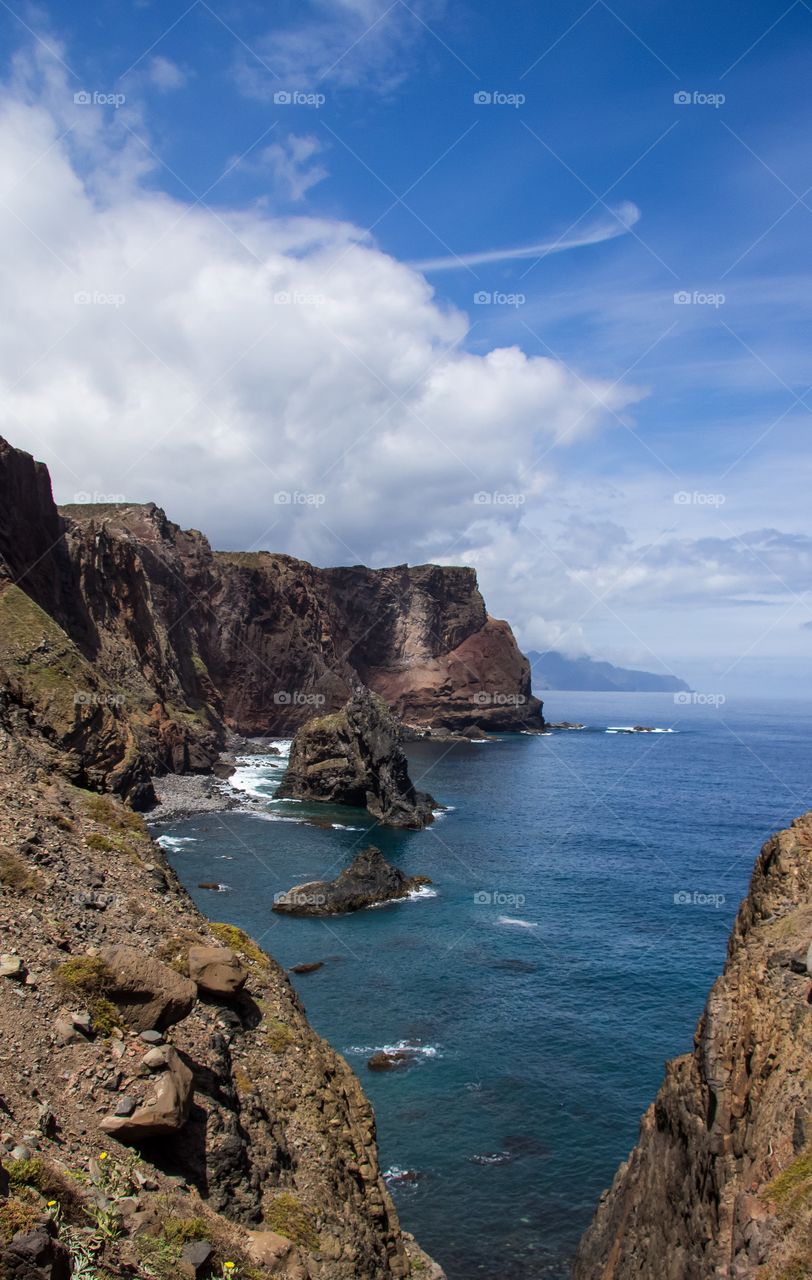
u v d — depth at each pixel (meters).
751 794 139.75
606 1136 36.44
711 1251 18.08
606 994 51.56
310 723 122.00
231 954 21.30
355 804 113.69
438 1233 30.50
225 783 124.25
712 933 64.06
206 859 79.00
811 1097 17.33
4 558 101.06
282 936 60.28
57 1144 13.22
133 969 17.03
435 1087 39.75
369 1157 20.81
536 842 97.25
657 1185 23.72
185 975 20.47
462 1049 43.62
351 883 70.00
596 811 119.69
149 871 25.02
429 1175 33.56
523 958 57.56
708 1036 21.95
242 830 93.25
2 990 15.72
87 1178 12.67
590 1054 43.59
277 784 128.38
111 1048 15.78
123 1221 12.27
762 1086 19.17
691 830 106.94
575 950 59.50
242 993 21.88
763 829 108.06
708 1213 19.38
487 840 97.62
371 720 113.75
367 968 54.47
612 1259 24.92
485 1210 31.75
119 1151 14.05
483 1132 36.38
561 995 51.22
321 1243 16.34
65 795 26.78
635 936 63.03
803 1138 16.75
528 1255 29.55
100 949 18.23
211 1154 15.92
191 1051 18.23
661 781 154.88
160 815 94.44
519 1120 37.41
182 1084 15.70
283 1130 18.75
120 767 91.12
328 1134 19.83
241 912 65.00
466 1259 29.33
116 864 24.03
